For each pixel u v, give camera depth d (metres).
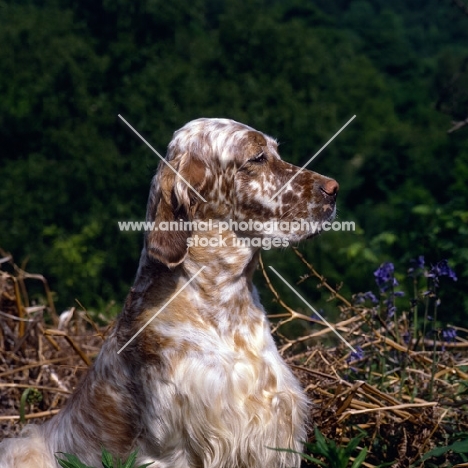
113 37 26.27
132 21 25.86
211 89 24.31
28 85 25.08
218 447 4.39
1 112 25.11
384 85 34.72
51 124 25.06
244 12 25.84
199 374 4.38
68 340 5.66
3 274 6.54
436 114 35.25
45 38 25.72
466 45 44.12
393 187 25.84
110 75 25.19
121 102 24.20
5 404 5.75
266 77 24.97
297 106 24.30
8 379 5.85
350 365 5.36
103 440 4.64
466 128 21.88
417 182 20.89
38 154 24.44
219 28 25.98
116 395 4.62
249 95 24.41
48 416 5.56
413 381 5.21
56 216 23.28
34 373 6.00
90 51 25.36
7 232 22.86
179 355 4.43
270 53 25.25
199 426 4.39
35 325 6.07
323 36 38.44
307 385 5.17
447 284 7.78
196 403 4.38
